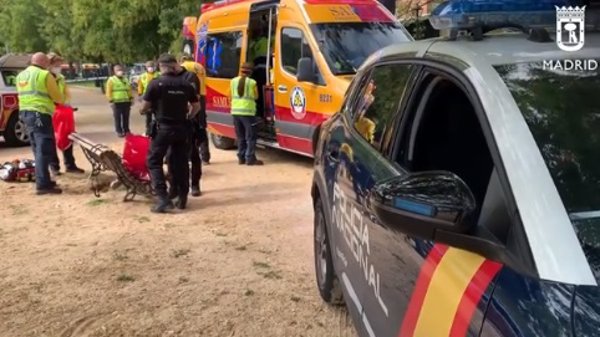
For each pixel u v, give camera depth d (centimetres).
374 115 333
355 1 958
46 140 817
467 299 182
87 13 2278
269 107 1035
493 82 217
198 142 782
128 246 595
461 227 185
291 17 939
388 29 938
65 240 619
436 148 275
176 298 468
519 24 255
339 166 369
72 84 5319
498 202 193
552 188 186
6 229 662
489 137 204
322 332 409
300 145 941
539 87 214
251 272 519
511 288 171
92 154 777
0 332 418
